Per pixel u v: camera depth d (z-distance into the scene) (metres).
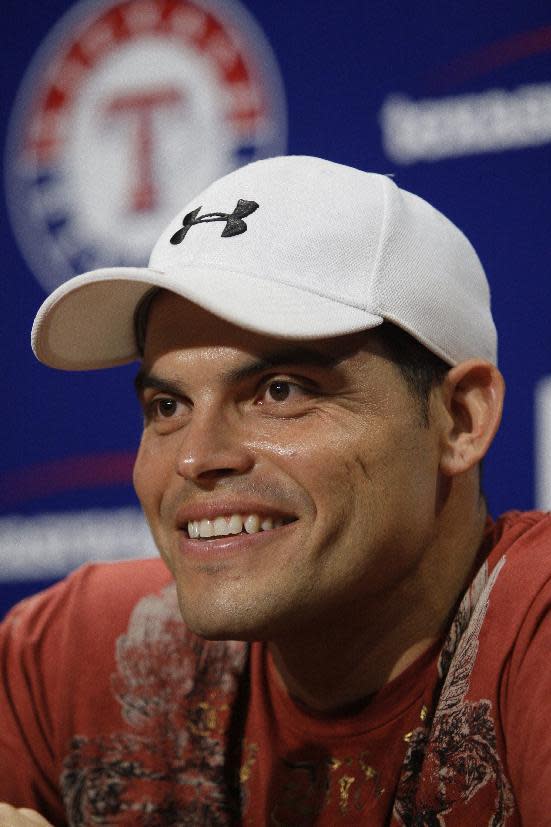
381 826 2.95
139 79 6.58
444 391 2.97
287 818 3.12
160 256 3.00
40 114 6.77
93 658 3.59
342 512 2.74
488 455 5.72
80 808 3.49
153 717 3.45
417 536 2.90
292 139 6.24
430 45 5.94
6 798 3.68
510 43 5.78
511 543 3.08
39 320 3.03
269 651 3.31
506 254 5.74
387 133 6.02
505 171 5.76
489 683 2.77
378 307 2.79
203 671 3.42
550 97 5.69
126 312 3.12
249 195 2.94
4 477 6.80
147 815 3.37
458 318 2.99
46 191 6.75
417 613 3.03
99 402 6.68
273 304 2.69
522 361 5.68
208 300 2.64
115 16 6.64
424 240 2.99
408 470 2.84
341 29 6.13
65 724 3.56
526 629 2.76
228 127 6.39
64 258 6.72
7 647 3.78
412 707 3.04
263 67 6.31
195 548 2.79
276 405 2.76
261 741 3.25
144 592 3.68
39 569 6.74
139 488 3.00
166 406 2.94
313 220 2.85
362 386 2.77
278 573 2.71
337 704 3.12
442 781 2.75
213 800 3.25
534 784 2.57
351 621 2.97
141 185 6.55
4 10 6.86
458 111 5.87
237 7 6.36
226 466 2.71
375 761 3.03
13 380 6.82
